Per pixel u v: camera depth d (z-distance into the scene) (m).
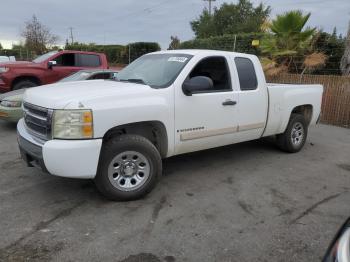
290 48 12.35
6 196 4.31
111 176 4.11
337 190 4.88
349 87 10.03
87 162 3.82
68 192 4.47
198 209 4.12
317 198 4.57
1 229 3.53
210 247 3.33
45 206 4.07
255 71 5.63
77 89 4.26
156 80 4.71
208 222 3.81
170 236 3.50
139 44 24.12
